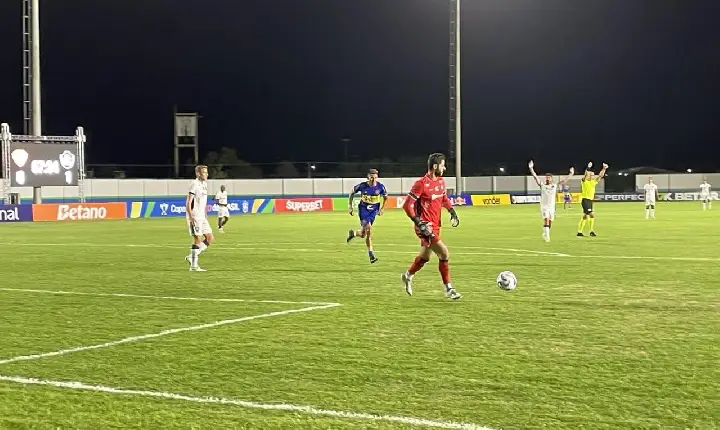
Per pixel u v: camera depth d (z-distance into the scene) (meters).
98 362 8.00
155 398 6.68
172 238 26.53
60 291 13.33
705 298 11.99
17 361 8.05
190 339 9.12
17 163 35.88
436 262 17.64
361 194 17.91
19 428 5.93
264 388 6.98
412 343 8.80
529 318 10.34
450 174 60.53
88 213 39.16
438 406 6.40
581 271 15.71
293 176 56.28
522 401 6.52
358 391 6.86
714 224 32.44
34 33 34.97
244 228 31.92
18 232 29.88
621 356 8.09
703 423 5.94
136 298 12.44
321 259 18.73
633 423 5.94
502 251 20.31
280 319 10.40
